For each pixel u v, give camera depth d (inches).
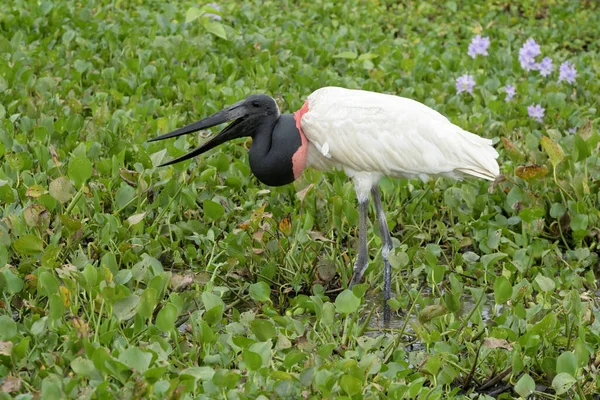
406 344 374.0
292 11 840.3
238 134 403.9
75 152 433.7
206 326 319.6
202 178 460.1
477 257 416.2
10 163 432.8
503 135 565.9
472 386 342.3
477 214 475.5
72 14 735.7
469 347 346.3
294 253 419.2
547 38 805.9
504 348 331.3
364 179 403.9
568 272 412.5
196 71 622.5
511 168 496.4
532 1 911.7
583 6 916.0
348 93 403.9
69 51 642.2
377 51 698.2
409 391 302.7
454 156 395.2
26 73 560.1
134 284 377.4
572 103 631.8
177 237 426.9
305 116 401.4
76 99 544.7
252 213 429.1
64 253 389.1
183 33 703.1
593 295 408.5
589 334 354.0
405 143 393.7
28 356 313.6
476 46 674.8
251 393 295.6
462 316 392.8
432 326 360.8
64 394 285.1
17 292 348.5
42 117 514.9
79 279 340.2
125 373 290.7
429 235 464.1
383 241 400.8
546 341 346.3
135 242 403.2
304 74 629.9
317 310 350.6
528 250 436.1
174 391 281.4
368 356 317.4
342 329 364.8
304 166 408.2
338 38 724.7
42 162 450.3
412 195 486.6
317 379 298.7
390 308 397.1
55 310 319.6
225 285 407.5
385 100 401.1
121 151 463.8
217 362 318.7
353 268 420.5
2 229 379.2
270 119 401.1
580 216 446.6
